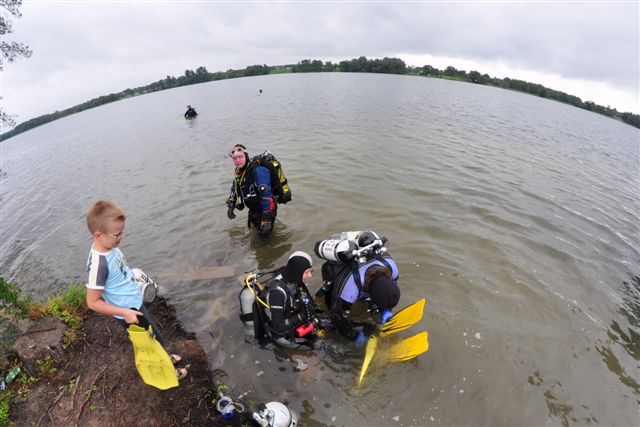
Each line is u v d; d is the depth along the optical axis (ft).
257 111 66.49
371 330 12.64
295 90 102.32
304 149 35.78
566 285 15.69
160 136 51.83
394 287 10.46
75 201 29.01
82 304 13.05
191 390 10.44
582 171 35.17
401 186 25.62
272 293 10.79
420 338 11.28
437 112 63.31
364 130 44.37
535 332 12.94
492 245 18.24
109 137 59.26
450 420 9.93
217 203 24.20
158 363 9.17
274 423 9.04
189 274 16.17
